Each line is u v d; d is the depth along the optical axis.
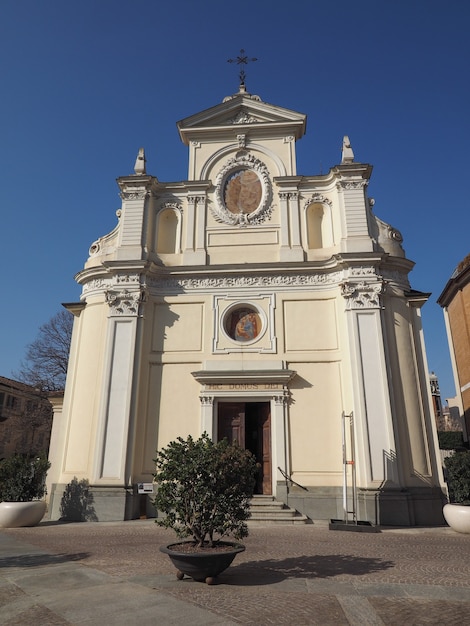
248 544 11.32
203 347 18.67
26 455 16.66
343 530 13.96
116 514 16.02
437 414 48.72
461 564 9.21
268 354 18.34
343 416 16.39
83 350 18.84
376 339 17.41
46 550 10.59
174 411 17.94
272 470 17.08
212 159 21.52
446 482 15.28
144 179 20.59
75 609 6.30
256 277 19.36
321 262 18.94
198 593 6.98
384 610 6.29
